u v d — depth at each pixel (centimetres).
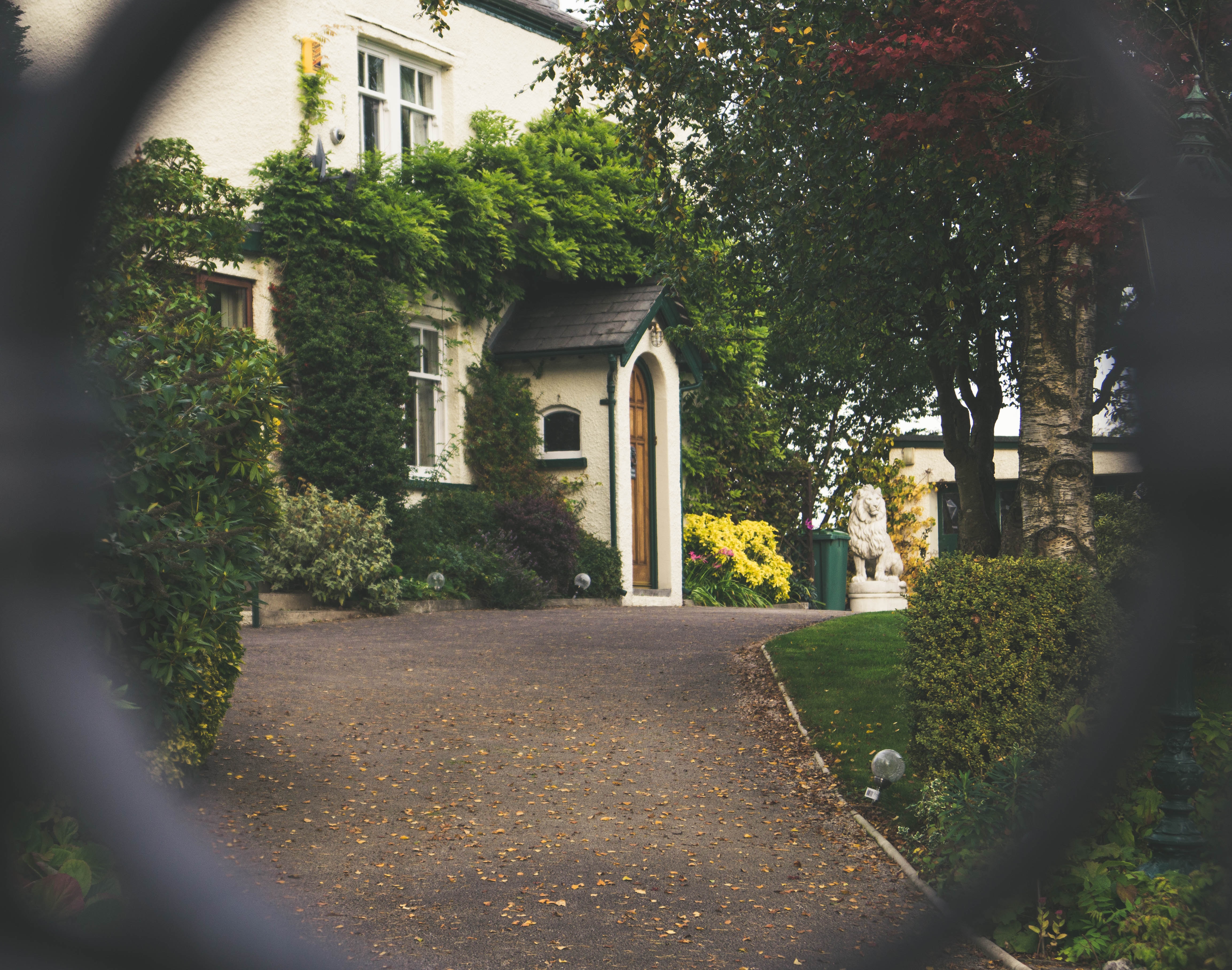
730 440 2036
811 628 1105
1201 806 432
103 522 439
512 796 593
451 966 379
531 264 1653
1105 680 482
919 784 605
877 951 397
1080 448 646
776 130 838
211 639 505
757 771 652
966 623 506
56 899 357
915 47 586
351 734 696
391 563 1320
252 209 1333
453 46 1611
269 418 556
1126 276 586
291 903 428
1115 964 370
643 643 1066
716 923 425
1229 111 611
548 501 1564
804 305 942
